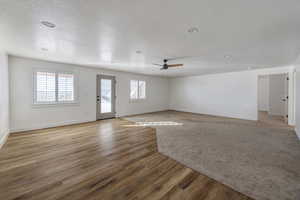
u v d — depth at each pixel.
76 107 4.94
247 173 1.90
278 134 3.70
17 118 3.80
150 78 7.68
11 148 2.73
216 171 1.96
